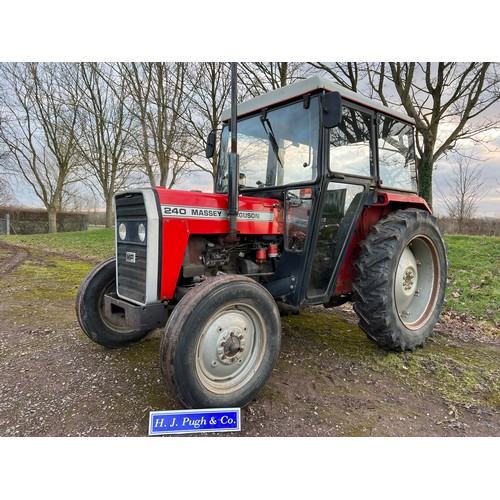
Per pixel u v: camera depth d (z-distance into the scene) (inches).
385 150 128.2
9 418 83.4
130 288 97.9
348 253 125.3
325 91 102.1
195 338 80.0
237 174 95.7
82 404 89.3
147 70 440.8
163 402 90.2
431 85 287.1
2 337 133.7
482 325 149.6
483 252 229.6
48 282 235.5
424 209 141.1
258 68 339.0
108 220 703.1
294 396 94.8
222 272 108.7
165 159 446.6
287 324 152.5
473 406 90.6
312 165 104.7
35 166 800.9
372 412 87.7
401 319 124.2
